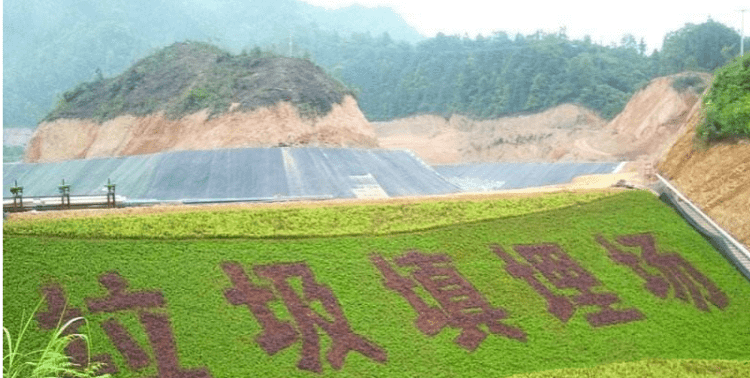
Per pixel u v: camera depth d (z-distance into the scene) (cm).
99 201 5303
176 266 4100
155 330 3697
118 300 3806
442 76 17100
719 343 4253
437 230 4859
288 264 4284
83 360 3453
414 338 3953
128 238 4250
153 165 7788
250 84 10081
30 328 3550
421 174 8312
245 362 3631
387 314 4075
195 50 11975
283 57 10831
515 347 4009
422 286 4322
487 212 5194
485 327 4109
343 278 4269
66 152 10700
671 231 5281
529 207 5334
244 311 3909
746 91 6288
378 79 18725
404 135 15612
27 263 3891
